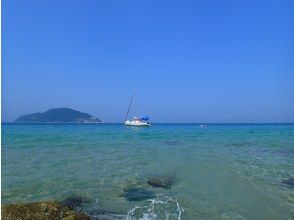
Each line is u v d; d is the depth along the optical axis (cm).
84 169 1886
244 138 4909
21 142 3700
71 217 833
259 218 1030
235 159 2370
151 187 1442
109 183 1510
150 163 2139
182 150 2991
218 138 4928
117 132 6775
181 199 1244
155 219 1007
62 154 2600
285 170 1884
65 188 1409
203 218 1022
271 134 6306
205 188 1430
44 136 4925
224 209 1120
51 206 859
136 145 3506
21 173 1748
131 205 1156
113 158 2377
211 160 2309
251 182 1549
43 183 1500
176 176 1686
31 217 804
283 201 1217
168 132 7106
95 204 1166
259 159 2380
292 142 4059
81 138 4575
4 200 1217
